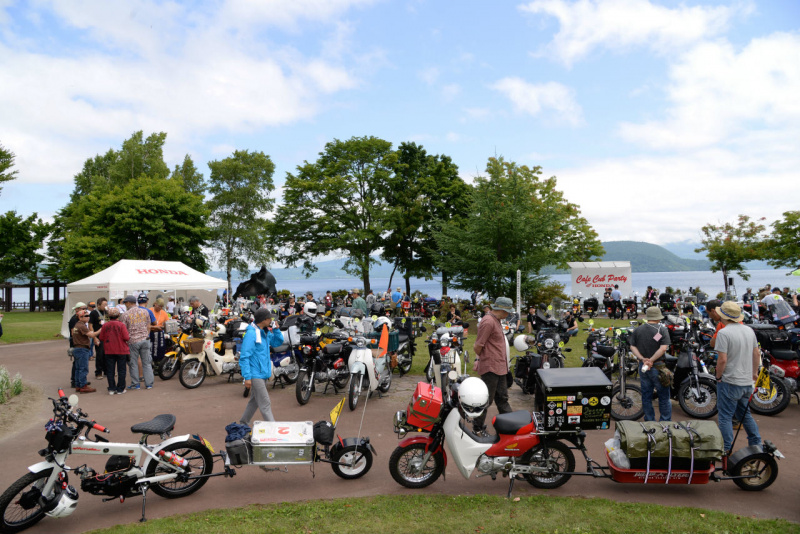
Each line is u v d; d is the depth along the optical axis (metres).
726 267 31.70
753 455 5.14
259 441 5.41
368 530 4.43
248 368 6.48
